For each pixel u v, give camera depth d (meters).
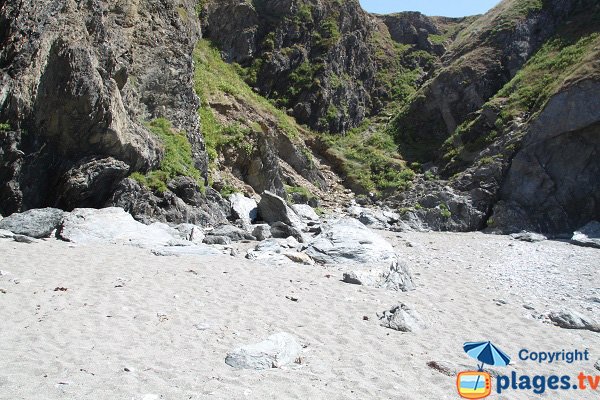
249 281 8.77
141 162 14.95
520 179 21.00
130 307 6.96
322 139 27.39
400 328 7.02
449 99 28.08
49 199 13.47
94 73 13.43
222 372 5.19
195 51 26.66
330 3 32.97
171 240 11.53
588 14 27.62
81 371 4.94
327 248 11.54
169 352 5.61
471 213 20.75
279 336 5.96
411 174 25.09
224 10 30.36
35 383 4.64
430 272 11.28
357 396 4.91
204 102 21.94
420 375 5.59
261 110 24.91
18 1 14.02
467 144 24.42
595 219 19.72
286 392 4.85
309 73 29.59
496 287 10.30
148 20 17.72
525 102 23.86
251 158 21.70
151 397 4.50
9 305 6.66
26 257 9.20
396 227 19.56
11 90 12.91
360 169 25.83
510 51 28.42
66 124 13.34
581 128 20.12
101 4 15.13
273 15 31.25
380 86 33.62
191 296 7.68
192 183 15.91
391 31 38.44
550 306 9.09
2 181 12.77
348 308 7.73
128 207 13.87
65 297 7.13
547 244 16.88
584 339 7.46
